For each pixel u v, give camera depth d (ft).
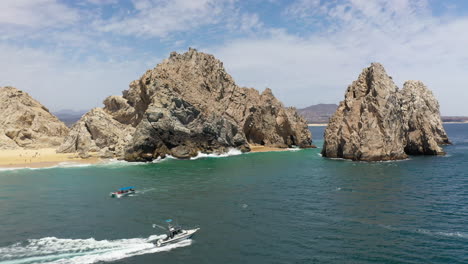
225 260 104.27
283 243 116.37
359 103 331.16
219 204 167.02
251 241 118.73
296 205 163.22
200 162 332.80
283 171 268.21
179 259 105.70
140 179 238.07
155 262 104.01
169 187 208.85
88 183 224.94
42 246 116.78
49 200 178.91
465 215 143.13
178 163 325.83
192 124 381.19
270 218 143.74
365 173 248.32
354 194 183.83
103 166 307.99
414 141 364.79
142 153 338.95
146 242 119.44
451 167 269.03
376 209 154.40
